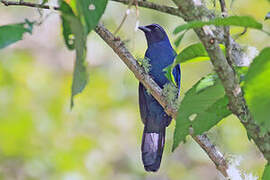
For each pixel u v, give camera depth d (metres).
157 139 9.13
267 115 3.11
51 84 17.59
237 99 3.78
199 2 3.66
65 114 16.70
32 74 17.52
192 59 4.09
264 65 3.11
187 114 3.93
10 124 15.49
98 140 16.83
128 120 17.33
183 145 16.58
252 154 11.98
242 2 14.43
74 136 16.16
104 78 17.52
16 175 14.96
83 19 3.29
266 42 11.66
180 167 16.64
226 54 3.73
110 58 17.72
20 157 15.16
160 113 9.11
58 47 19.34
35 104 16.70
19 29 3.49
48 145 15.59
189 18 3.66
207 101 3.91
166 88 5.95
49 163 15.08
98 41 17.38
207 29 3.61
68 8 3.62
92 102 17.19
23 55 18.17
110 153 16.78
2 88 16.55
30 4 5.05
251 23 3.32
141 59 6.17
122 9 14.54
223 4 4.04
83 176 15.12
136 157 17.08
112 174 16.66
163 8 4.52
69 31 3.62
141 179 16.91
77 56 3.24
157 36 10.25
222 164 4.96
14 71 17.20
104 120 17.20
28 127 15.59
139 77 5.91
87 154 15.73
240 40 11.20
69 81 18.25
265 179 4.04
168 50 10.13
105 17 14.38
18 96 16.52
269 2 3.26
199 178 16.53
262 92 3.13
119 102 17.42
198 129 3.96
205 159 16.33
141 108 9.27
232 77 3.71
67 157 15.18
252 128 3.86
